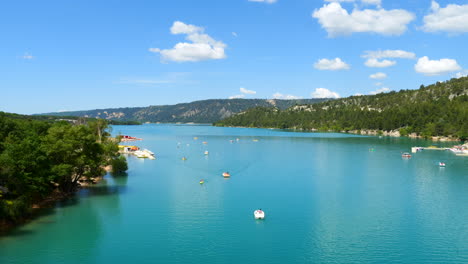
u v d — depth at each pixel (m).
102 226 73.25
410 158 179.50
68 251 61.28
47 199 90.19
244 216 80.62
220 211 84.25
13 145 79.06
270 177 125.88
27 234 68.06
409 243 65.81
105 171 132.25
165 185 111.50
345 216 80.75
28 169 79.06
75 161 92.56
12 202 72.56
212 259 59.16
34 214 79.44
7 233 67.94
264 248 63.50
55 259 58.28
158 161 167.50
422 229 72.75
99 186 109.06
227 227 73.62
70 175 96.50
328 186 110.88
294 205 89.31
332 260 59.00
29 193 80.38
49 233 68.75
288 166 152.12
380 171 139.12
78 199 93.00
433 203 91.12
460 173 134.62
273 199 95.06
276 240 67.06
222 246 64.19
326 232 71.00
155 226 73.69
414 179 122.44
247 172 136.50
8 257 58.41
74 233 69.12
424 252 62.19
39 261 57.53
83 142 94.62
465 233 70.69
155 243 65.19
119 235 68.75
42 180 79.06
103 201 91.44
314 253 61.56
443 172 136.75
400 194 100.50
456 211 84.38
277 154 197.25
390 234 70.06
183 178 123.44
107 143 142.25
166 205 88.62
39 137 94.88
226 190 105.25
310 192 102.81
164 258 59.34
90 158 98.56
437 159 175.75
